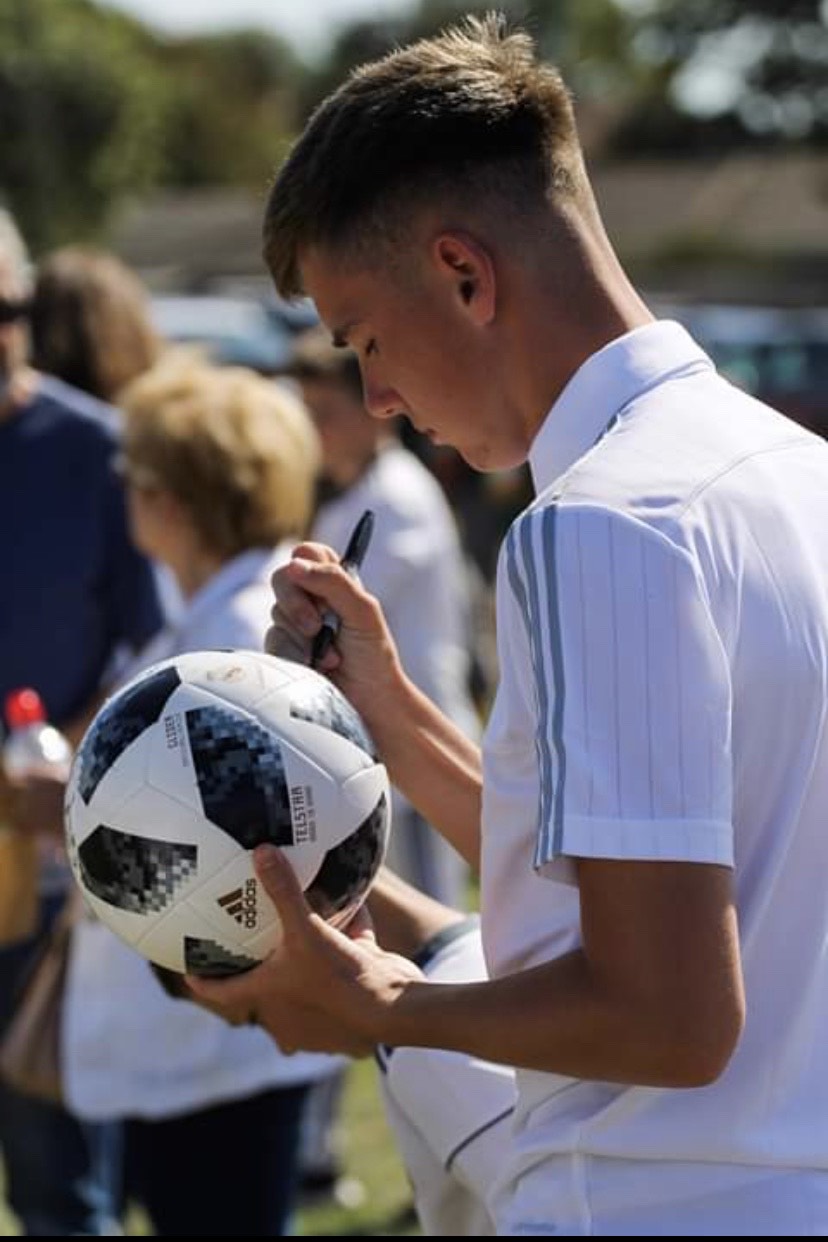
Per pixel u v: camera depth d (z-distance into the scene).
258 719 2.36
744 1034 2.14
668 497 2.06
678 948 1.96
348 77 2.43
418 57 2.33
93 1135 4.58
